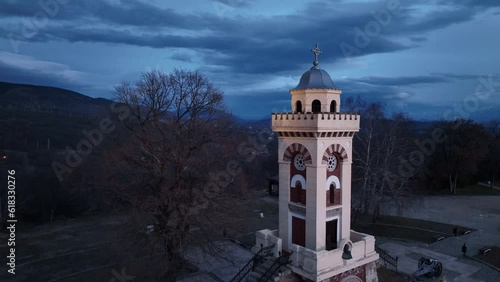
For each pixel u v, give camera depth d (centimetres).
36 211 5203
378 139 5106
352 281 2644
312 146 2558
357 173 5194
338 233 2753
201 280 3219
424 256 3853
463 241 4353
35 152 5784
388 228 4844
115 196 3281
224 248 3906
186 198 3100
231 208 3416
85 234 4459
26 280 3183
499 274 3403
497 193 7581
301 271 2480
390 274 3350
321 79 2745
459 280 3278
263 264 2692
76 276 3278
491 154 8269
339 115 2605
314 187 2548
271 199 6656
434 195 7394
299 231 2714
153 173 3098
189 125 3369
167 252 3158
